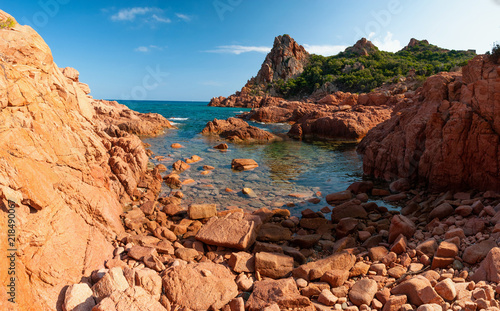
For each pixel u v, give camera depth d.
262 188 13.70
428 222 8.54
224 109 93.88
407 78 66.06
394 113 22.69
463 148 10.32
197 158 19.34
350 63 111.00
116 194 10.55
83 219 6.76
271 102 84.62
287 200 12.07
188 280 5.43
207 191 13.09
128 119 33.47
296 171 17.08
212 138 30.34
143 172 13.70
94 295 4.82
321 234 8.72
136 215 9.31
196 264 6.07
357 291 5.14
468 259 5.59
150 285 5.14
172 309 4.99
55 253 5.18
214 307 4.98
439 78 14.30
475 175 10.05
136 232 8.38
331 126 33.34
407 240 7.22
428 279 5.18
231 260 6.48
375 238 7.66
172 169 16.78
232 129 32.97
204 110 84.50
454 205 9.00
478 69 10.66
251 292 5.56
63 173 6.88
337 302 5.04
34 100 6.78
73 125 8.88
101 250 6.31
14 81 6.18
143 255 6.48
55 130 7.31
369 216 9.63
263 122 53.81
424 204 10.27
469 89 10.57
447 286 4.55
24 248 4.64
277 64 134.38
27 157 5.67
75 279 5.21
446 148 10.66
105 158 10.95
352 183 13.50
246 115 58.66
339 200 11.71
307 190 13.45
